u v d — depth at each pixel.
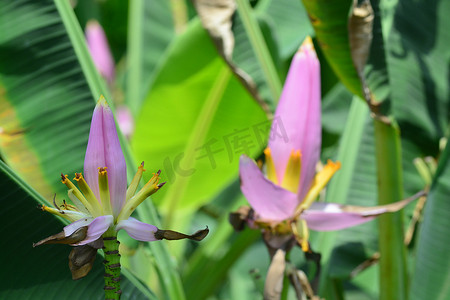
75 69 1.30
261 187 1.14
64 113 1.29
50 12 1.30
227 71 1.53
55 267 1.17
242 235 1.51
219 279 1.54
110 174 1.05
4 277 1.15
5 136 1.27
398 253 1.32
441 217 1.29
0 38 1.29
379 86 1.27
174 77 1.55
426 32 1.46
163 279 1.31
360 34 1.22
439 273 1.29
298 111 1.16
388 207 1.17
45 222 1.15
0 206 1.13
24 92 1.29
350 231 1.45
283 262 1.15
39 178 1.27
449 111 1.45
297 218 1.16
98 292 1.18
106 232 1.05
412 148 1.44
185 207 1.53
